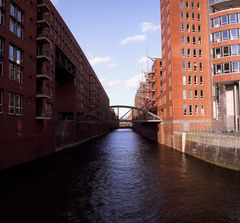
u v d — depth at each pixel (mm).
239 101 40188
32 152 32656
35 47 35062
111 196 17453
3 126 25328
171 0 51688
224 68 41219
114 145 57875
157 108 70438
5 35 26125
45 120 38219
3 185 19734
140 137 91938
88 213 14312
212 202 16031
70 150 46406
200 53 51469
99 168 27875
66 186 19891
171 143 51438
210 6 45031
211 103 49375
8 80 26625
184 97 50000
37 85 37688
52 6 45188
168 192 18359
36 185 19984
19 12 30359
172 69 50188
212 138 30391
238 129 40062
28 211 14445
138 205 15664
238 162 24844
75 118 61781
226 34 41594
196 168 27406
